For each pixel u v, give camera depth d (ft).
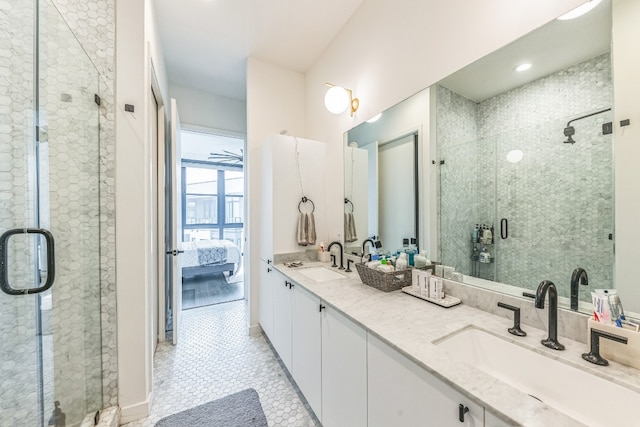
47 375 3.69
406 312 3.74
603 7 2.80
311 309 4.86
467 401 2.13
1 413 3.27
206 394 5.54
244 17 6.88
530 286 3.53
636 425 2.07
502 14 3.67
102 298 4.71
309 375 4.88
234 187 22.20
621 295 2.71
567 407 2.46
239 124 11.62
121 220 4.82
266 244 7.82
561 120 3.18
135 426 4.69
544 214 3.39
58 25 3.88
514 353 2.93
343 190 7.39
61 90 3.97
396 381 2.88
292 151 7.64
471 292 4.00
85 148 4.38
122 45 4.83
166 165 8.79
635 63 2.59
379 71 5.99
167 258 9.09
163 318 7.98
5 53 3.38
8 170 3.34
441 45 4.55
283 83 9.13
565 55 3.10
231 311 10.33
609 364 2.39
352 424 3.63
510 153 3.72
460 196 4.38
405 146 5.39
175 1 6.31
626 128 2.65
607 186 2.82
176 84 10.32
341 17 6.97
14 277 3.33
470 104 4.17
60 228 3.97
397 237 5.65
